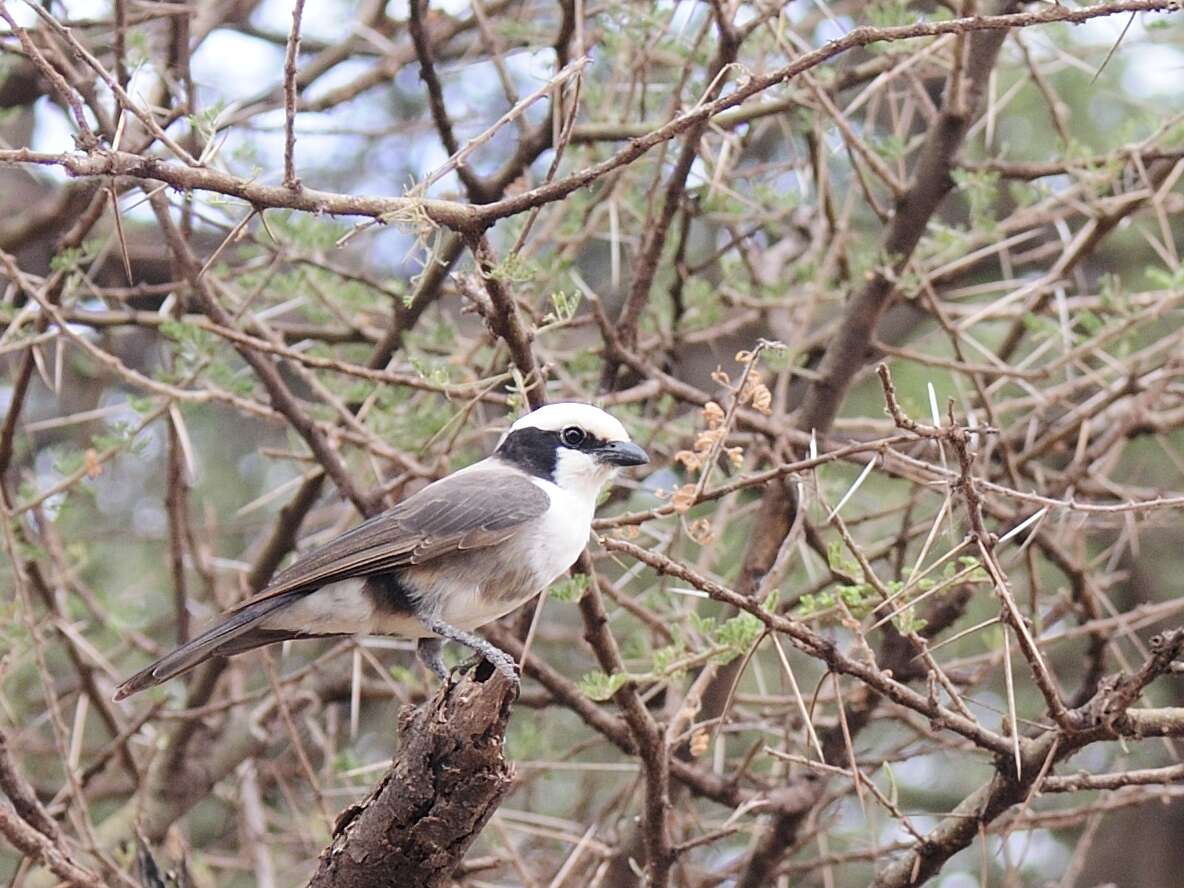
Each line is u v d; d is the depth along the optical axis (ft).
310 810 47.93
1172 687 52.54
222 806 54.75
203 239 50.29
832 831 39.93
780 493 38.17
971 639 49.08
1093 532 42.27
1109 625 35.47
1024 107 52.47
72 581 41.14
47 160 22.48
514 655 35.09
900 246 39.04
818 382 39.47
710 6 34.40
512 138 55.83
